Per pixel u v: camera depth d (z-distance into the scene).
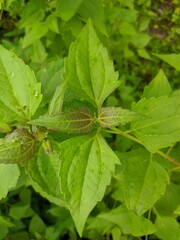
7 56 0.15
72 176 0.14
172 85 0.36
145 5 0.37
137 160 0.16
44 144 0.15
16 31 0.35
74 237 0.27
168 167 0.18
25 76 0.15
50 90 0.16
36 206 0.30
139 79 0.36
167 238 0.18
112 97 0.29
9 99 0.15
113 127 0.15
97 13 0.26
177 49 0.38
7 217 0.28
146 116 0.13
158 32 0.39
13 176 0.16
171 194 0.19
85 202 0.14
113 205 0.27
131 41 0.35
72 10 0.24
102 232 0.26
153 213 0.20
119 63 0.35
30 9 0.25
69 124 0.14
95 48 0.14
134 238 0.23
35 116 0.16
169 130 0.15
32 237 0.28
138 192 0.16
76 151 0.14
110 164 0.14
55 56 0.30
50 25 0.26
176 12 0.37
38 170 0.15
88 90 0.15
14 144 0.14
